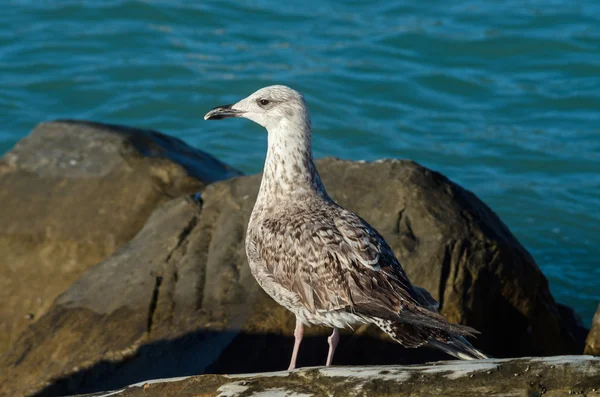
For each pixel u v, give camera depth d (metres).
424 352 11.15
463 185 20.53
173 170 15.01
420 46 26.62
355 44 26.77
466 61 25.94
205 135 22.83
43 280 14.62
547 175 20.94
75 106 23.75
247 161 21.73
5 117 23.12
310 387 7.86
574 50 26.23
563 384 7.49
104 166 15.16
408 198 12.38
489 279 11.90
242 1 29.30
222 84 24.55
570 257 18.02
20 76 24.86
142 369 11.43
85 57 25.88
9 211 15.05
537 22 27.88
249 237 10.05
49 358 12.14
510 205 19.75
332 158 13.31
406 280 9.00
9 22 27.52
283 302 9.57
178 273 12.50
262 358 11.10
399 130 22.73
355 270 8.92
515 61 25.94
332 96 24.03
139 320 12.01
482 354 8.49
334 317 9.12
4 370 12.20
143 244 13.16
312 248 9.17
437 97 24.22
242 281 12.01
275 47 26.62
